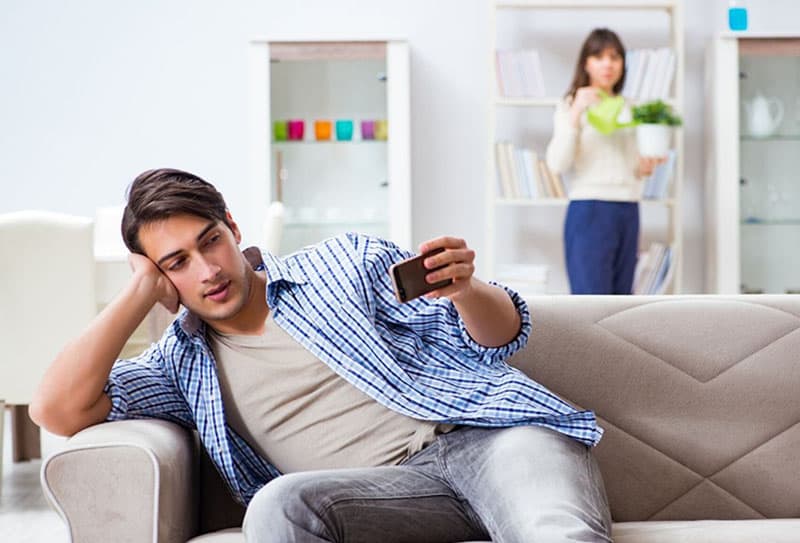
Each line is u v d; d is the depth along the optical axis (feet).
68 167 20.72
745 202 20.62
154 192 6.77
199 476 7.25
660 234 21.33
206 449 6.92
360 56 20.16
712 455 7.39
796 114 20.49
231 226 7.14
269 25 20.89
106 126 20.76
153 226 6.75
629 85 20.13
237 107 20.84
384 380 6.74
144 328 14.26
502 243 21.22
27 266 13.23
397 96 20.13
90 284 13.35
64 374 6.62
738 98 20.43
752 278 20.67
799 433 7.45
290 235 20.39
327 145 20.29
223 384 6.95
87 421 6.66
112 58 20.72
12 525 11.91
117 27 20.72
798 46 20.30
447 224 21.22
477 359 6.99
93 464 6.18
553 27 21.07
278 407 6.87
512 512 5.96
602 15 21.13
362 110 20.27
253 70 20.03
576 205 18.85
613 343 7.55
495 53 19.99
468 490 6.41
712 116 20.66
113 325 6.75
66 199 20.74
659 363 7.52
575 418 6.59
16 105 20.63
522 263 21.22
